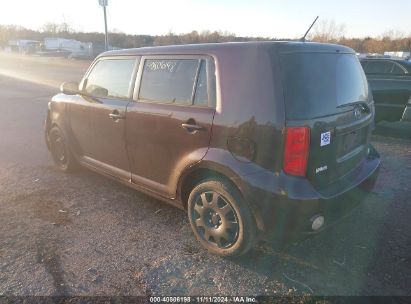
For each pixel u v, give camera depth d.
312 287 2.81
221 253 3.15
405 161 5.84
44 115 9.74
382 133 7.93
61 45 55.38
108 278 2.91
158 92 3.53
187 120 3.16
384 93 7.98
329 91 2.94
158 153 3.52
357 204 3.19
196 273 2.98
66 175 5.16
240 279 2.91
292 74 2.70
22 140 7.09
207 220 3.22
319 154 2.75
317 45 3.05
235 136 2.85
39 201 4.30
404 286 2.81
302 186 2.66
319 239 3.46
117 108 3.89
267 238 2.89
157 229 3.67
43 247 3.33
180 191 3.41
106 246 3.36
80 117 4.53
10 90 15.27
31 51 58.16
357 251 3.27
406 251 3.25
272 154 2.67
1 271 2.99
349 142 3.16
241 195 2.91
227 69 2.96
